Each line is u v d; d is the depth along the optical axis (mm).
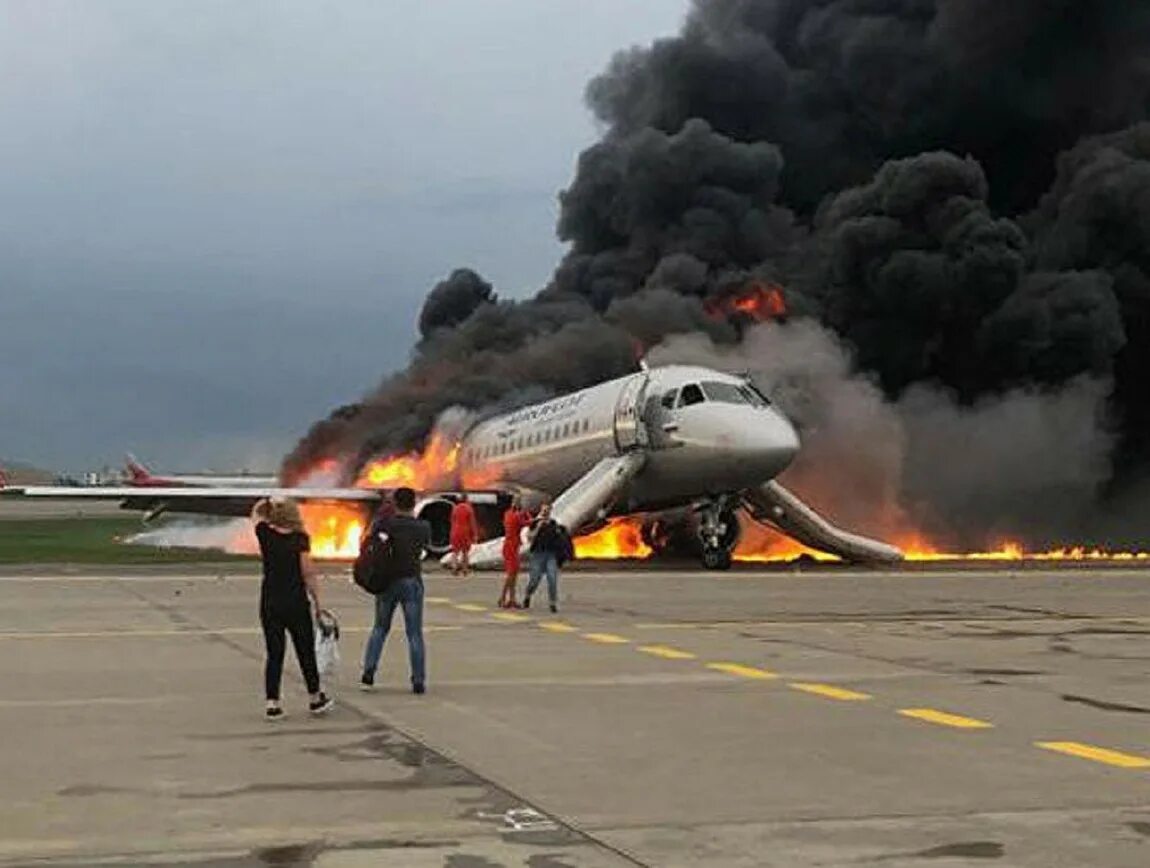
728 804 8445
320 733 10961
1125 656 16516
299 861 7156
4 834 7719
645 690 13406
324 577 32156
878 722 11492
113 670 14797
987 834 7723
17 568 35344
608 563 41406
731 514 38562
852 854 7289
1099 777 9273
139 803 8484
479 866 7059
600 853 7305
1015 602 25500
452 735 10859
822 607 24078
